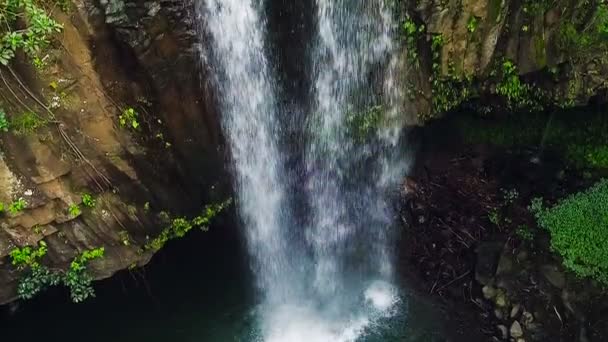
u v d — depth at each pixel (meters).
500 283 9.37
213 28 8.43
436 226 10.41
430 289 9.95
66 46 7.30
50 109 7.41
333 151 10.04
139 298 10.09
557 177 9.69
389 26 8.59
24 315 9.52
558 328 8.67
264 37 8.98
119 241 8.70
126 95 8.05
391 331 9.46
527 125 9.71
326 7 8.80
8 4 6.65
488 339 9.07
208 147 9.36
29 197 7.55
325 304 10.05
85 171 7.97
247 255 10.73
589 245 8.84
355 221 10.80
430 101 9.12
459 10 7.97
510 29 8.19
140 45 7.71
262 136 9.83
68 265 8.41
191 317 9.88
